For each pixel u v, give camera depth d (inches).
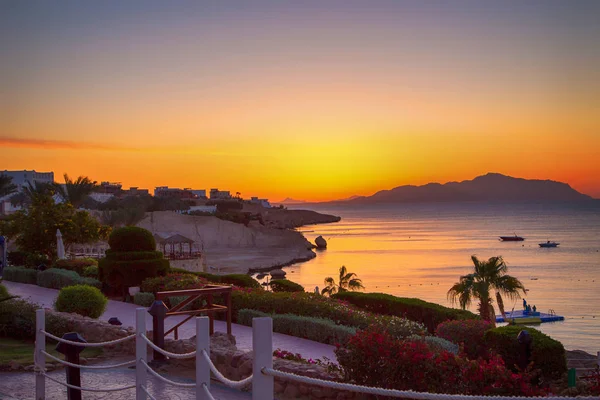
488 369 393.7
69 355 399.2
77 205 3122.5
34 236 1489.9
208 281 1025.5
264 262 5526.6
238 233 6668.3
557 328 3053.6
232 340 621.3
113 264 1030.4
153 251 1061.8
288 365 468.1
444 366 394.9
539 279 4864.7
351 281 2802.7
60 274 1157.7
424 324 809.5
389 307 863.1
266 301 811.4
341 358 421.1
